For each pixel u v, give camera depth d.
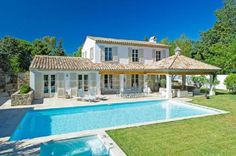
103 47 27.08
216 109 15.34
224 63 32.94
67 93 22.59
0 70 31.11
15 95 17.08
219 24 46.50
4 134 9.48
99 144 8.63
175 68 21.34
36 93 21.66
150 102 20.47
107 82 28.03
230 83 25.98
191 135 9.04
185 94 22.67
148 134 9.20
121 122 13.59
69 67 22.73
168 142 8.20
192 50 47.91
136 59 29.38
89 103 18.50
